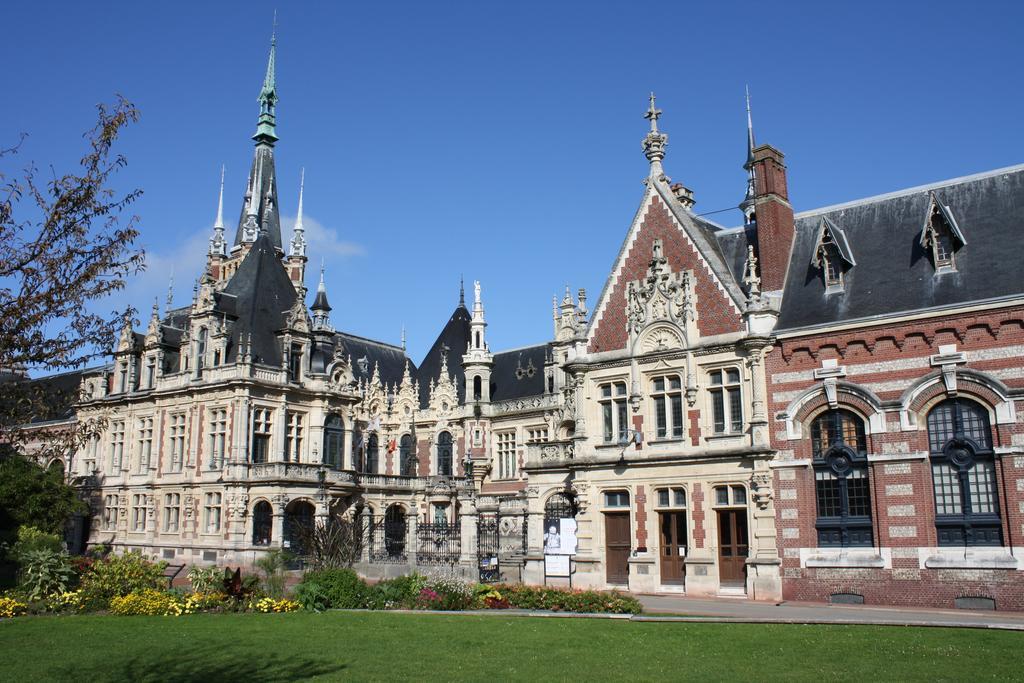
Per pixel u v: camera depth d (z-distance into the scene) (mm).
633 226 40062
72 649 21672
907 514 30781
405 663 19281
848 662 18906
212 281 65312
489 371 75312
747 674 17766
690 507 35875
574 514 41188
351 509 64688
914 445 30922
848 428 32750
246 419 60344
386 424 77562
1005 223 31906
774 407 34219
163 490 64625
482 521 48688
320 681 17359
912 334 31500
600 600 28719
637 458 37406
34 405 20578
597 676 17672
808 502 33031
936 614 27672
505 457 72688
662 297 38188
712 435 35719
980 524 29547
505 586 31562
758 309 34906
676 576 36156
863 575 31359
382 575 42469
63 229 19094
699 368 36688
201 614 28984
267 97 100438
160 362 67625
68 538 70062
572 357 41375
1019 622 24188
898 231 34781
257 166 99500
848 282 34625
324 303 84250
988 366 29797
